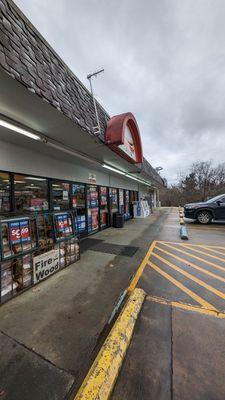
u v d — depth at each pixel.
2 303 2.84
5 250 2.98
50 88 2.68
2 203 4.15
